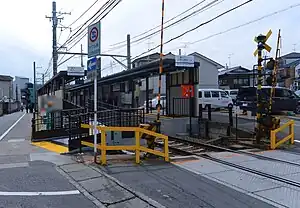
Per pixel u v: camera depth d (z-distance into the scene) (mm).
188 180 6312
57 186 6062
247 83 44562
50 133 13422
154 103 26750
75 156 8914
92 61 8172
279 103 21594
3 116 37844
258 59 10805
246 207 4793
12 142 12727
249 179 6340
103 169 7230
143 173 6879
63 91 20844
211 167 7414
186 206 4871
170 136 13844
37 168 7449
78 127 10375
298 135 12664
